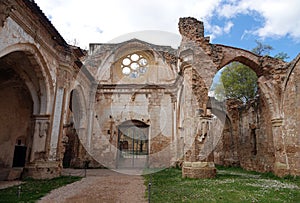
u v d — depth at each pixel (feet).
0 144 40.45
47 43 32.89
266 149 43.19
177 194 21.20
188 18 40.32
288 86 39.47
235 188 24.25
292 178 34.96
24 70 33.09
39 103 33.94
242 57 42.01
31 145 32.81
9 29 24.91
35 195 20.84
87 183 28.99
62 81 36.76
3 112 41.27
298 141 36.68
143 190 23.95
